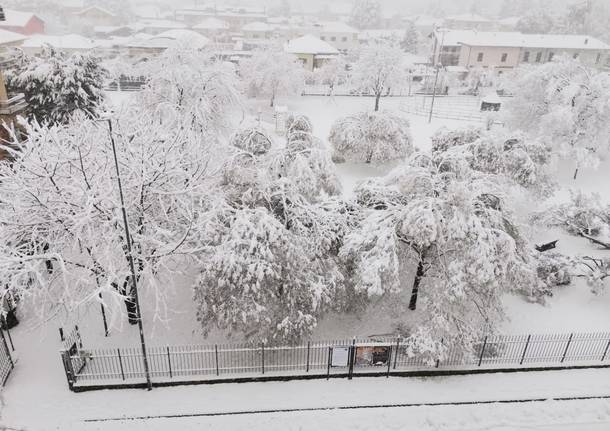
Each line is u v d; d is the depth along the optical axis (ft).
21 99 78.89
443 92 198.29
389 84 158.20
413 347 48.85
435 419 45.57
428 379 50.70
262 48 171.42
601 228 76.89
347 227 55.67
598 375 52.60
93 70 108.06
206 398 46.75
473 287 50.26
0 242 45.34
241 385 48.65
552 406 47.88
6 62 114.21
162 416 44.55
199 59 99.04
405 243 55.52
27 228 48.34
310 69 217.97
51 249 48.73
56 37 216.54
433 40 251.39
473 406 47.16
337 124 105.91
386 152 100.48
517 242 55.01
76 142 47.78
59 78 97.91
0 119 72.59
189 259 55.11
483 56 228.43
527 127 118.62
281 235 47.24
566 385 50.93
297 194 54.60
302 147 64.28
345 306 54.54
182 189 52.13
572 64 111.04
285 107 126.31
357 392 48.37
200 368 49.06
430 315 50.26
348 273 54.80
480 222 50.11
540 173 80.64
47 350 51.42
